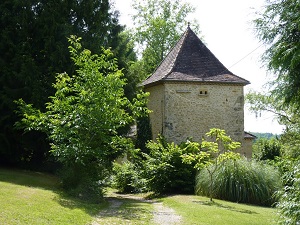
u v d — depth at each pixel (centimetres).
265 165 1448
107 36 1895
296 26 830
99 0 1872
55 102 1235
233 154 1279
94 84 1223
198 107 2136
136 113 1296
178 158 1581
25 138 1606
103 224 808
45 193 1075
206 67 2231
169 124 2089
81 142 1219
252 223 869
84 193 1187
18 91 1547
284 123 2223
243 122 2194
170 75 2111
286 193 710
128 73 1873
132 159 2048
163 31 3444
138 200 1386
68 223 755
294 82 879
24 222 693
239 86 2206
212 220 885
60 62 1608
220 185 1342
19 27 1639
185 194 1505
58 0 1711
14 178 1304
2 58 1599
